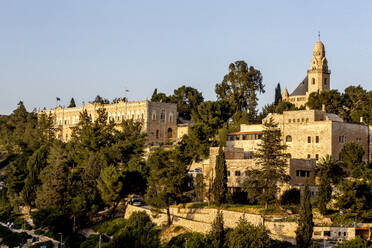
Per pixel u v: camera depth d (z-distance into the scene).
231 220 112.12
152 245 108.00
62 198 149.38
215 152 138.25
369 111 175.00
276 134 121.25
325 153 138.75
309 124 142.88
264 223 104.69
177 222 122.88
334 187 121.06
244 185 119.25
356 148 133.25
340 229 99.69
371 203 105.94
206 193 136.12
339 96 182.62
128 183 144.88
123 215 147.00
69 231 142.50
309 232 95.00
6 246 142.50
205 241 100.50
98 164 158.12
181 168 128.12
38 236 144.75
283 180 117.19
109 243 109.94
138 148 177.00
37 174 173.25
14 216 167.12
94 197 144.62
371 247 91.62
